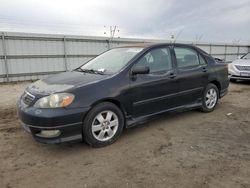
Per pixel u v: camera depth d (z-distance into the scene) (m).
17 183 2.99
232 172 3.19
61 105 3.57
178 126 4.96
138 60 4.49
